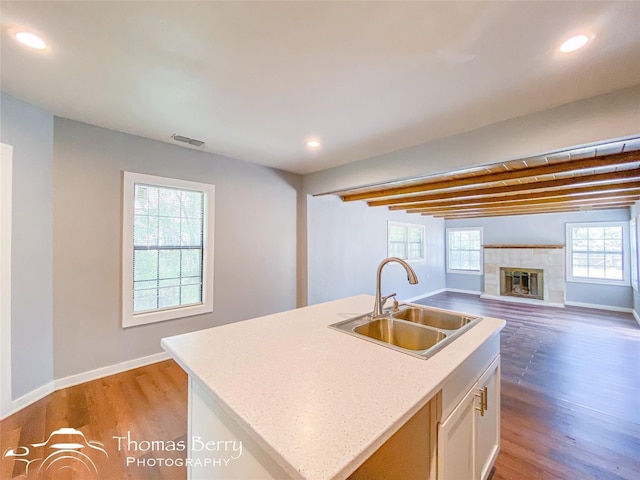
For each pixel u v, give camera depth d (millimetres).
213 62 1680
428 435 1039
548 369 3059
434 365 1113
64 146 2477
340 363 1142
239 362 1156
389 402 867
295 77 1833
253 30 1416
